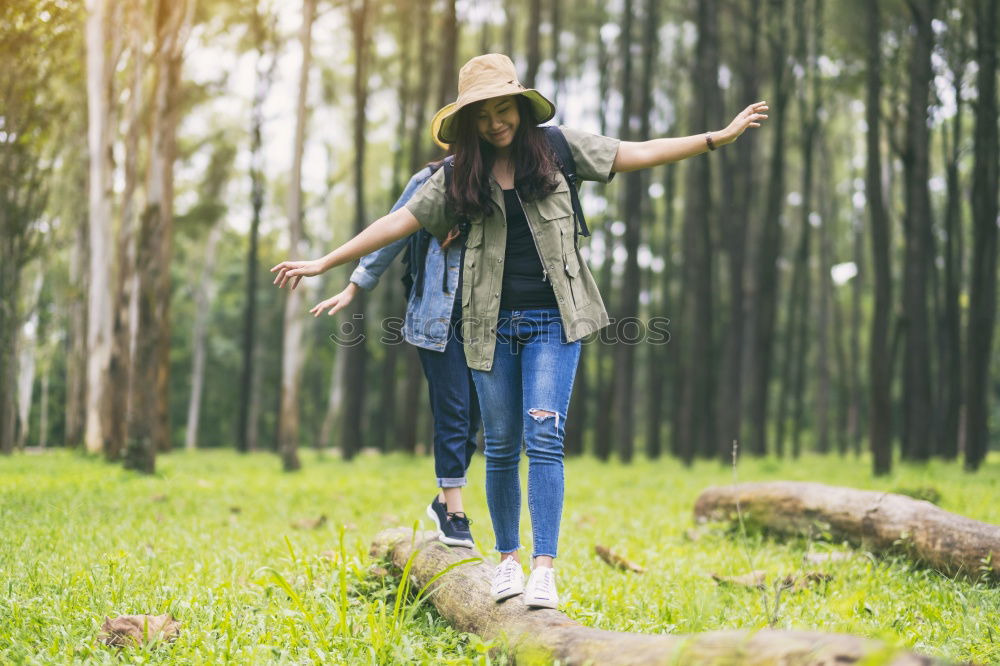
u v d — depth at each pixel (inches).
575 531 265.6
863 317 1444.4
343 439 756.6
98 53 612.7
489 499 145.3
